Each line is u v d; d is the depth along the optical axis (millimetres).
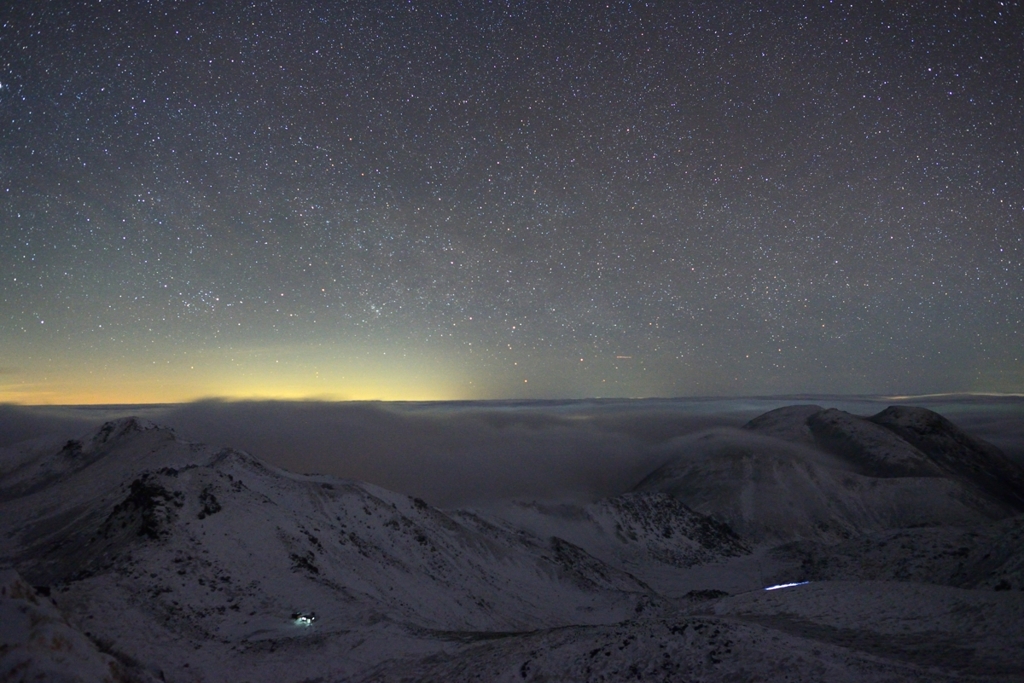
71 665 17438
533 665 25766
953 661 21891
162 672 31422
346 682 30219
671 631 25484
